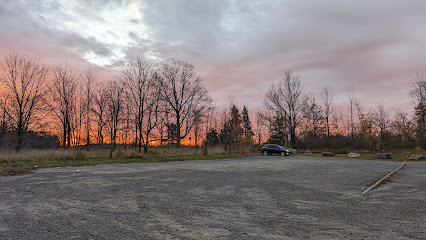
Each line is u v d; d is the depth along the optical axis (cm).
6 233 434
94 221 509
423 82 4422
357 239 425
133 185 936
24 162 1741
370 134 4575
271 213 588
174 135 4762
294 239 423
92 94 4388
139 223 500
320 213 594
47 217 533
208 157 2645
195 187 912
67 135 4262
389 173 1409
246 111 7588
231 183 1016
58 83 3850
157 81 4066
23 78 3173
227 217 550
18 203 654
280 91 5131
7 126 3055
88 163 1761
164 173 1308
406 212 606
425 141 4122
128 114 3753
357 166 1855
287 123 5075
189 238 421
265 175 1293
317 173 1398
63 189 847
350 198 762
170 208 620
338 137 5147
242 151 3644
